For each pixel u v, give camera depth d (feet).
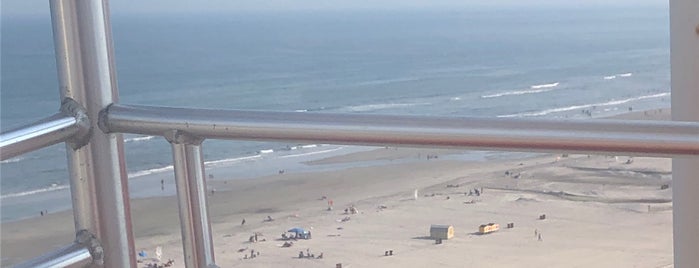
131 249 3.48
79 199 3.41
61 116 3.23
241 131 3.03
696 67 4.20
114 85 3.34
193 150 3.20
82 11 3.27
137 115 3.22
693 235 4.37
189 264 3.33
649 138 2.44
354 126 2.80
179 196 3.26
